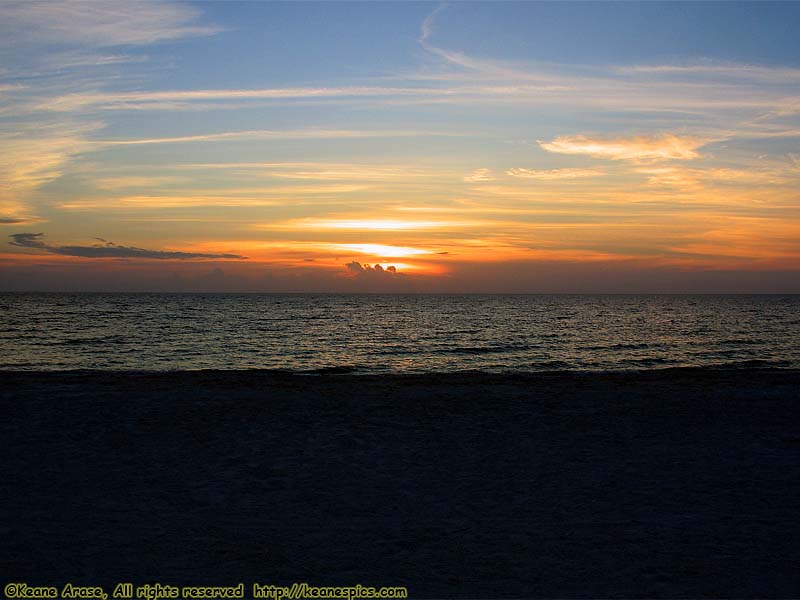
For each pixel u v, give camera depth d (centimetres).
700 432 960
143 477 730
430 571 496
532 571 495
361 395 1206
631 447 877
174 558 517
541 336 4559
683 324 6122
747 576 487
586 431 960
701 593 459
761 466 792
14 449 830
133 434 908
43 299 15688
